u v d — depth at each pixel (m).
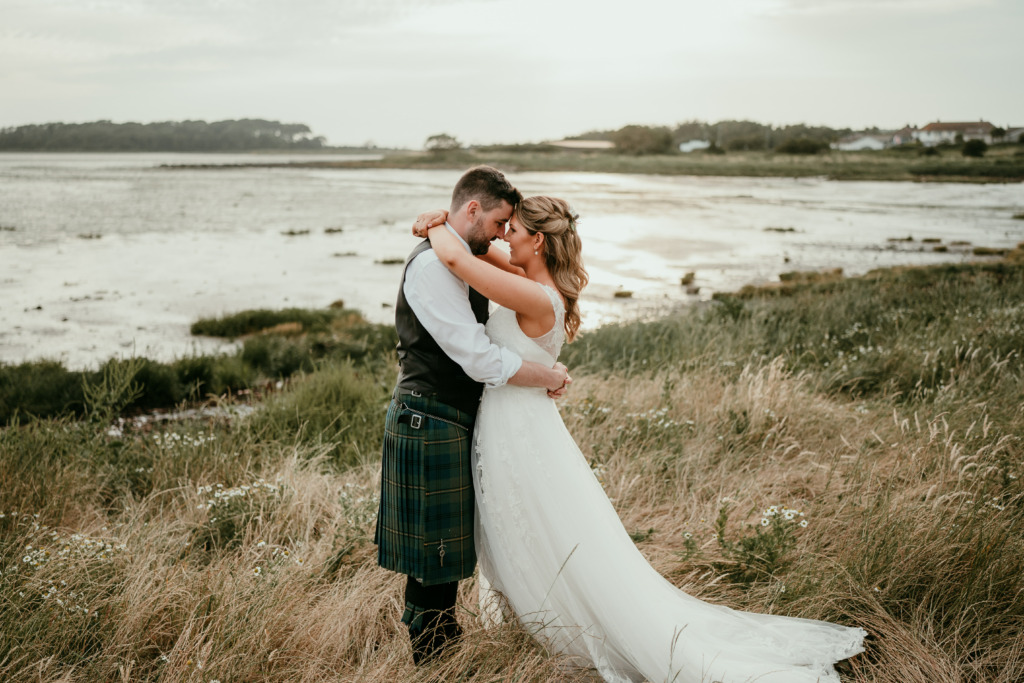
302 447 4.69
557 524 2.21
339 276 22.62
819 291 16.03
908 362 5.49
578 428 4.25
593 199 53.78
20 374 9.08
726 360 5.73
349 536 3.07
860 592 2.56
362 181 96.38
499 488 2.22
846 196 57.78
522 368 2.15
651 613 2.24
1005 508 2.91
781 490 3.57
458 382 2.21
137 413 7.52
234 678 2.15
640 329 8.30
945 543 2.66
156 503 3.81
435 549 2.20
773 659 2.25
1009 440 3.50
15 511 3.21
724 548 2.86
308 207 51.47
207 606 2.45
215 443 4.58
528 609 2.27
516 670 2.15
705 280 20.36
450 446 2.20
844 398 5.12
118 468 4.18
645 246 28.27
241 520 3.28
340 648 2.40
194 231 35.38
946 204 48.66
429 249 2.15
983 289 9.05
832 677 2.18
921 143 124.62
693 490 3.60
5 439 4.16
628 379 5.66
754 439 4.18
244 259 26.09
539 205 2.24
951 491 3.03
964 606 2.45
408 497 2.21
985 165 88.00
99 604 2.40
